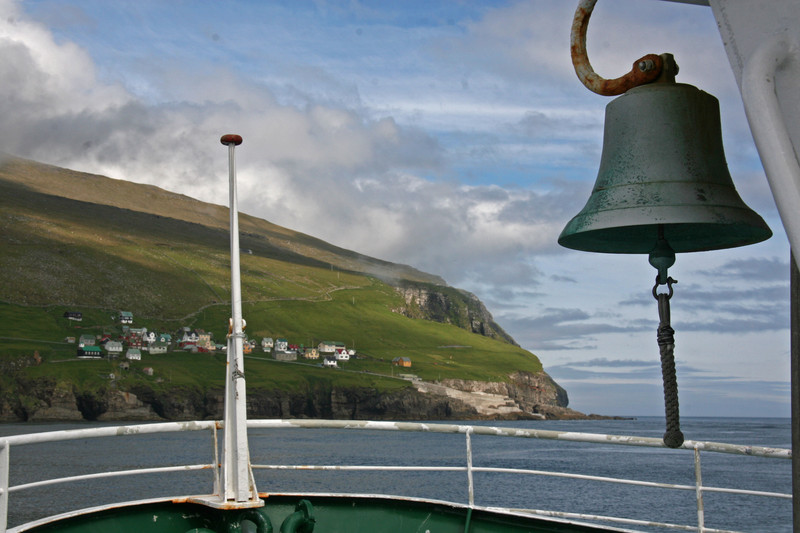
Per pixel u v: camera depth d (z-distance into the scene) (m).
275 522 5.27
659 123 3.23
